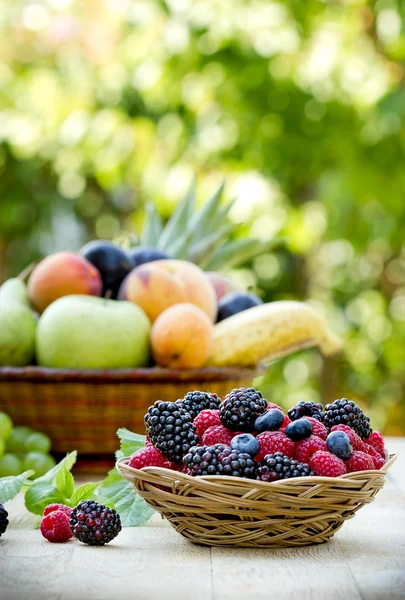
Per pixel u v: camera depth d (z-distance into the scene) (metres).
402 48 4.67
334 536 1.53
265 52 4.81
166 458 1.45
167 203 5.22
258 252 3.03
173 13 4.87
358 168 4.61
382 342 5.72
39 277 2.40
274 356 2.45
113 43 5.19
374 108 4.53
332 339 2.56
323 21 4.94
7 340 2.25
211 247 2.82
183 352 2.24
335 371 5.62
